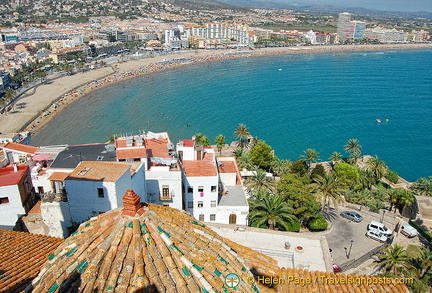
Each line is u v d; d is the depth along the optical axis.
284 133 169.50
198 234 16.75
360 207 80.50
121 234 15.06
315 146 156.12
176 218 17.05
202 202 62.09
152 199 58.44
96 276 13.68
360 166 123.75
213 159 67.88
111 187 41.34
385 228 66.50
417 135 173.00
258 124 179.75
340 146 157.00
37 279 15.35
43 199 43.56
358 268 54.41
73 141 152.12
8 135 106.56
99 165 45.69
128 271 13.74
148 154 63.88
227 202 64.50
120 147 61.66
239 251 20.69
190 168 63.47
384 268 52.97
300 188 67.50
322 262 38.97
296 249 40.66
